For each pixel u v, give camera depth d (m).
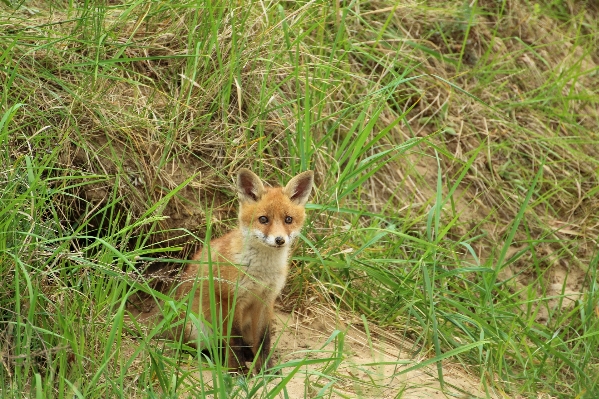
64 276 8.55
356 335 10.56
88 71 10.66
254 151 11.59
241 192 9.75
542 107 15.14
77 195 10.49
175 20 12.01
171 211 10.99
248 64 11.99
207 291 9.57
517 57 15.80
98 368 7.84
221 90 11.49
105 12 11.43
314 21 13.14
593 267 12.53
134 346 8.59
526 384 9.65
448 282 11.32
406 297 10.75
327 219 11.33
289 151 11.69
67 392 7.72
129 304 10.87
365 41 14.10
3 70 9.90
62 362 7.54
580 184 14.50
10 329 7.90
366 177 11.04
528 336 10.44
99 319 8.59
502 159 14.36
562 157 14.73
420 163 13.78
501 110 14.81
